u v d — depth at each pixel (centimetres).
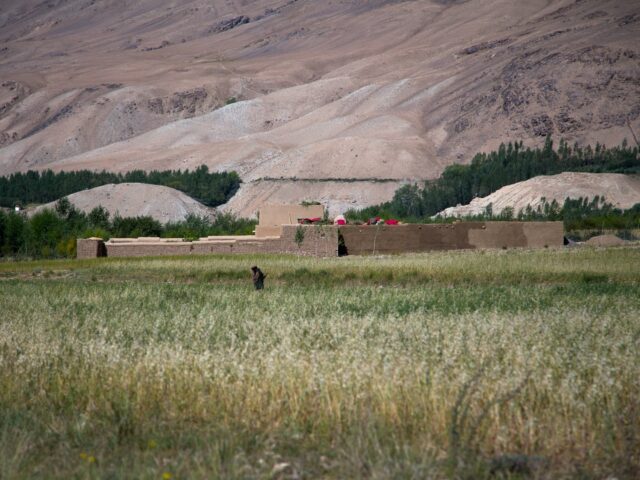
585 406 4425
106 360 5788
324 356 5531
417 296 11019
